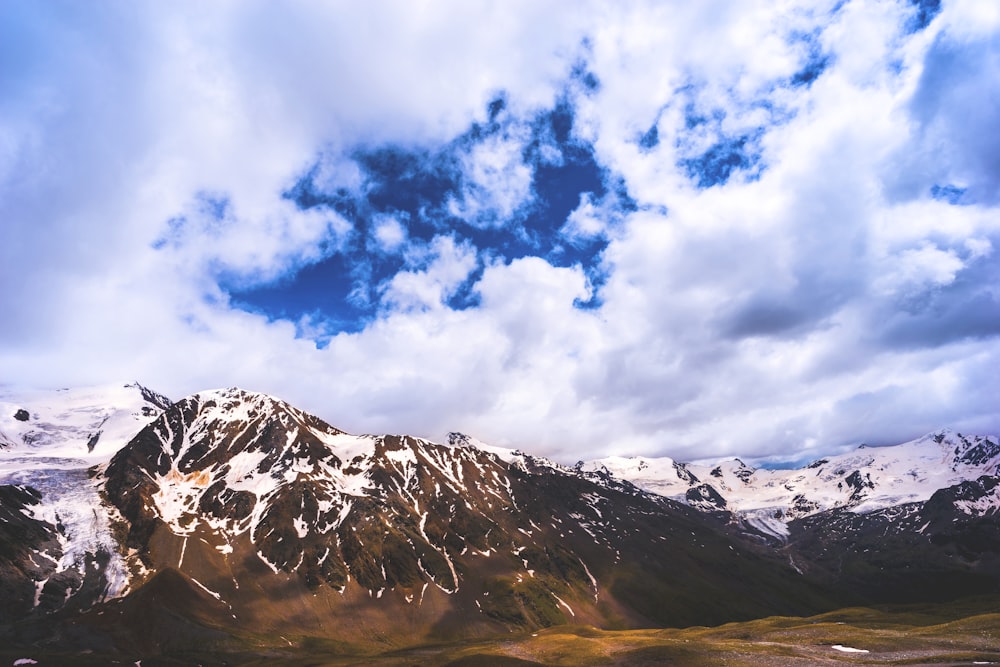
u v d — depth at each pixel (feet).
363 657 599.16
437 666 456.04
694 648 434.30
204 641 621.31
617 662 429.38
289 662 578.66
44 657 536.42
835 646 436.76
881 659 388.37
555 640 540.11
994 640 417.28
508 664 433.48
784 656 406.21
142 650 600.39
